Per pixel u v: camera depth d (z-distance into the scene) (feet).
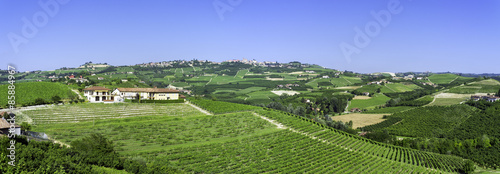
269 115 452.35
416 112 608.60
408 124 558.97
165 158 249.55
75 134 288.51
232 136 341.21
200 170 236.22
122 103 473.26
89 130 308.60
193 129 354.74
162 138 307.99
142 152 256.73
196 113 451.53
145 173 198.70
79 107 418.72
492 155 394.93
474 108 584.40
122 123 349.82
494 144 426.10
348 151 352.08
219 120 408.87
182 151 275.18
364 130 562.25
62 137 274.16
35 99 433.07
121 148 262.26
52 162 171.73
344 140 392.06
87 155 203.51
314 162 292.61
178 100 524.11
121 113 408.05
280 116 452.35
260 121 415.85
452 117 550.77
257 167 258.78
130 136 303.27
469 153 414.82
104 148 224.12
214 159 265.13
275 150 309.42
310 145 346.13
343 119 624.18
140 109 443.32
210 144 300.81
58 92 505.25
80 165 182.60
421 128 535.60
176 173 212.84
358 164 312.09
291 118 451.12
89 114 385.09
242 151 292.61
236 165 255.29
